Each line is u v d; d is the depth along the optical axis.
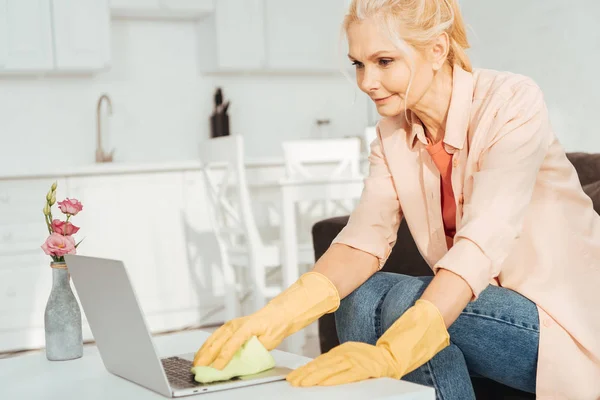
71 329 1.63
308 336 4.35
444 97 1.46
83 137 5.08
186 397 1.16
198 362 1.25
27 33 4.61
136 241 4.54
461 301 1.27
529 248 1.42
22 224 4.30
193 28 5.34
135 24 5.20
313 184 3.65
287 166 4.23
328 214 4.96
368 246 1.54
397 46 1.33
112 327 1.29
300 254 3.86
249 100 5.49
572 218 1.44
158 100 5.27
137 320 1.18
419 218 1.57
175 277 4.62
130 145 5.20
